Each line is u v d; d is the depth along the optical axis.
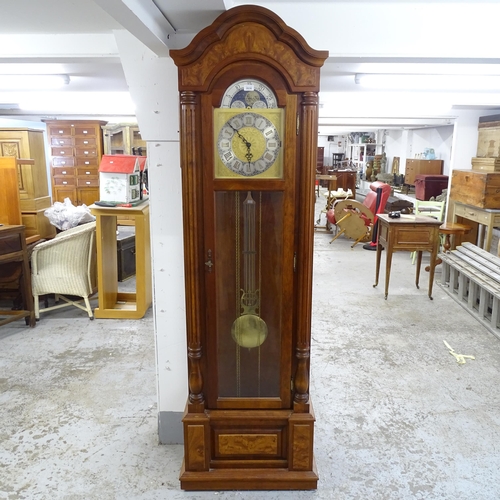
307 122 1.59
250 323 1.81
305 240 1.69
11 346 3.28
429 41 1.96
